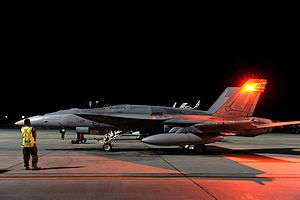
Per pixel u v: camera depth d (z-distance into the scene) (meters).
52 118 23.17
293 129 67.69
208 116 24.52
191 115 24.48
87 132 23.45
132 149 25.64
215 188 10.95
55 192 10.17
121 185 11.27
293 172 14.46
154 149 25.75
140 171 14.34
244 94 24.94
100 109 24.25
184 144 21.88
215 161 18.25
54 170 14.45
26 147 14.48
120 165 16.16
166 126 23.56
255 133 24.20
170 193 10.13
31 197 9.54
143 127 23.55
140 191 10.36
